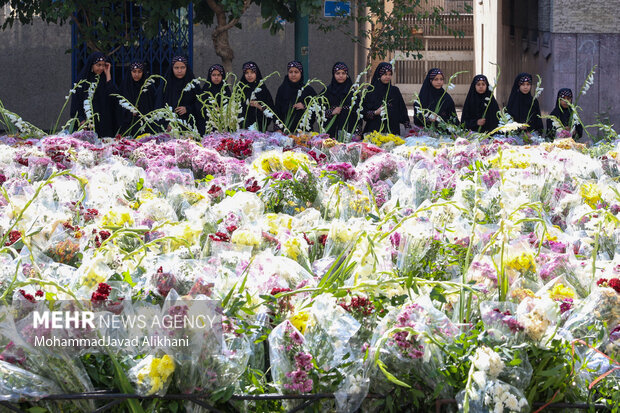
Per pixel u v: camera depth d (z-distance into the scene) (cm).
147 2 1664
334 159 800
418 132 1160
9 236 436
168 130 1238
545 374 296
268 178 572
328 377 306
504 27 2452
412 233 399
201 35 2131
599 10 1728
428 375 306
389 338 309
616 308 323
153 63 1831
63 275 381
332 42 2130
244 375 319
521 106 1484
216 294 337
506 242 388
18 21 2147
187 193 549
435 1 3203
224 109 1105
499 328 303
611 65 1736
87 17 1777
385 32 1867
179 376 301
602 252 450
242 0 1648
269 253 383
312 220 502
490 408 288
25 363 302
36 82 2170
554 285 367
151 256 406
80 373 301
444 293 356
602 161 746
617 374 309
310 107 1155
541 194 577
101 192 569
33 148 762
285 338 308
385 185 639
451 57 3231
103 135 1473
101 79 1465
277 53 2134
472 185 526
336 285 349
